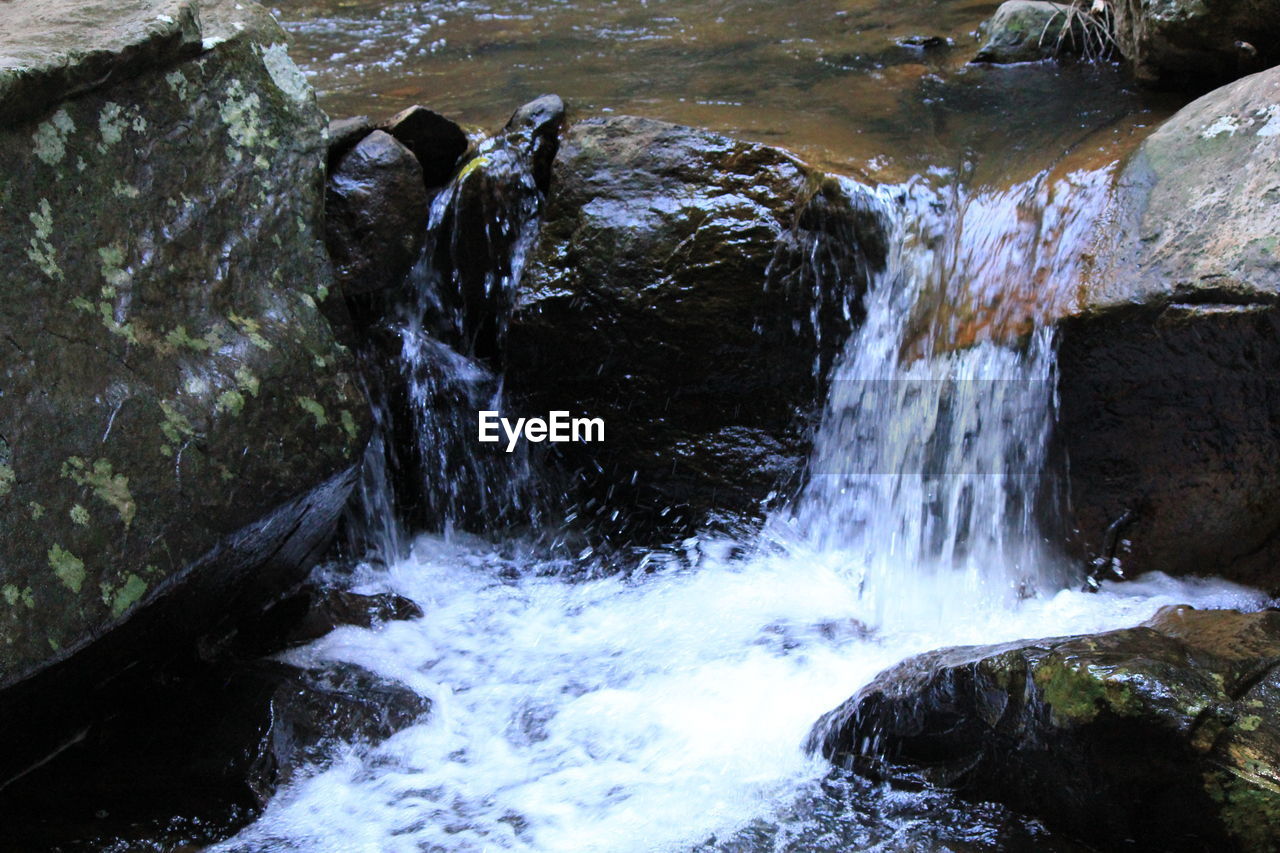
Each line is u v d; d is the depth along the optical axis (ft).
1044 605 12.82
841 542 14.40
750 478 14.56
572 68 19.12
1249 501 12.13
